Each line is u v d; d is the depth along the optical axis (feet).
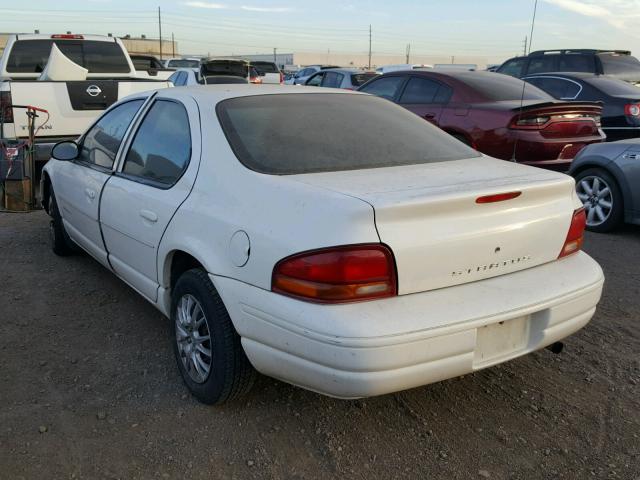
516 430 9.59
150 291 11.55
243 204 9.05
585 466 8.75
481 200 8.45
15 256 17.70
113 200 12.52
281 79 74.02
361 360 7.59
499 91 24.86
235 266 8.86
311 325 7.79
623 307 14.35
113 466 8.63
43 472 8.47
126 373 11.18
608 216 20.56
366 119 11.67
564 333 9.36
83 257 17.74
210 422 9.69
